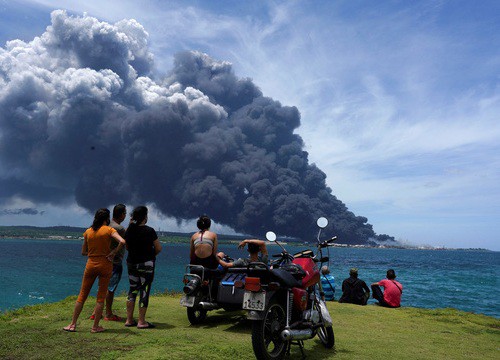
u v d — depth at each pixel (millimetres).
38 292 28062
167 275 46344
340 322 7500
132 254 5852
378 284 10570
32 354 4207
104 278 5379
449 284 33094
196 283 6082
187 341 4934
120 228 6102
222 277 6520
